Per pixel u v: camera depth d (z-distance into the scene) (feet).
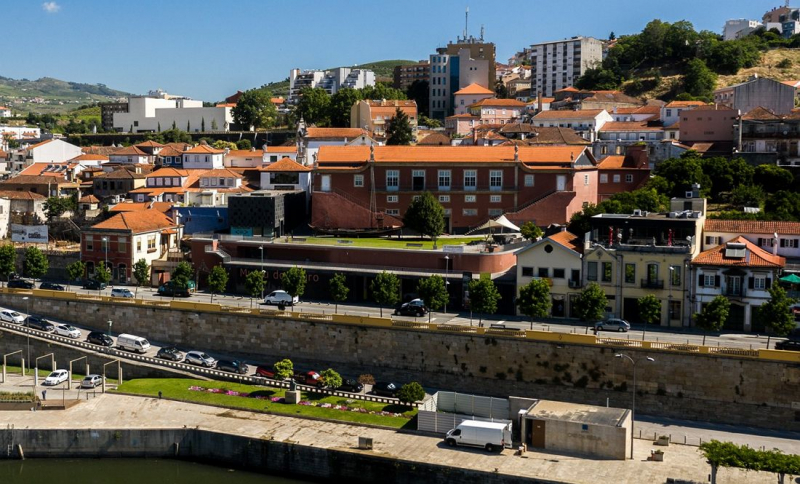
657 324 446.19
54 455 385.70
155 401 414.41
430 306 463.01
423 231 564.30
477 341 422.82
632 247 450.30
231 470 370.53
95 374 458.09
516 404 371.97
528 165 598.34
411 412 391.04
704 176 622.95
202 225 624.59
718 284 433.89
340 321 450.71
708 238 481.46
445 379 429.79
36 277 592.19
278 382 425.28
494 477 324.60
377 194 607.37
